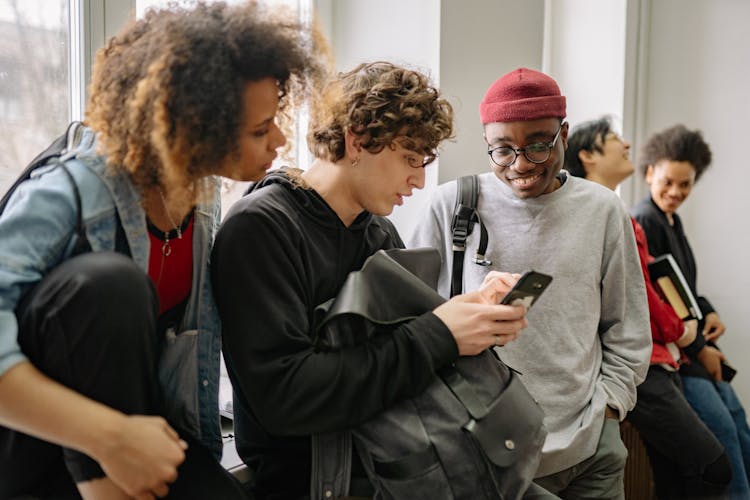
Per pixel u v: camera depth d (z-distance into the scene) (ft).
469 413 3.56
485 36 6.93
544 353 4.95
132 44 3.28
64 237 3.12
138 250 3.37
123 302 2.92
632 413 6.61
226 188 4.11
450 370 3.68
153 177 3.33
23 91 4.98
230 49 3.18
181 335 3.76
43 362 2.92
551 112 4.89
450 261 5.31
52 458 3.17
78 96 5.16
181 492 3.31
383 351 3.55
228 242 3.64
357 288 3.60
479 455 3.52
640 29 9.04
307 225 3.95
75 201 3.14
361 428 3.59
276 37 3.32
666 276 7.27
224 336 3.67
